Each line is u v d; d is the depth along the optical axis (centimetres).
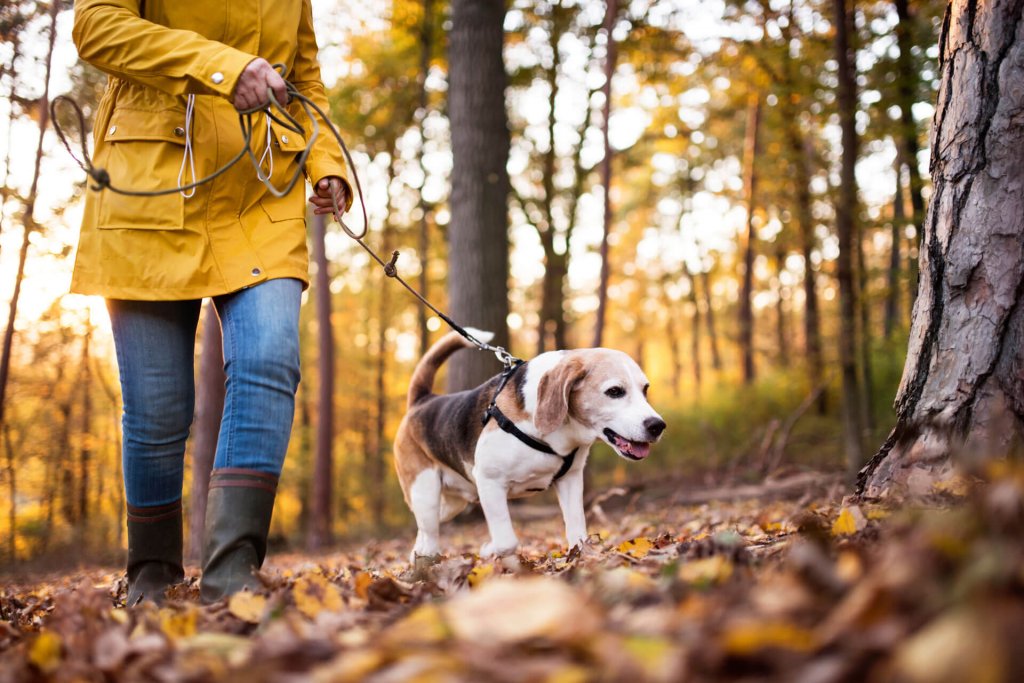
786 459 1408
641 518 742
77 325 1236
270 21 274
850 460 1091
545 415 345
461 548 599
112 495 1541
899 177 1281
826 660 110
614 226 2550
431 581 252
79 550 1211
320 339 1320
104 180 239
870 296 1134
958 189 287
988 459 214
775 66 1307
